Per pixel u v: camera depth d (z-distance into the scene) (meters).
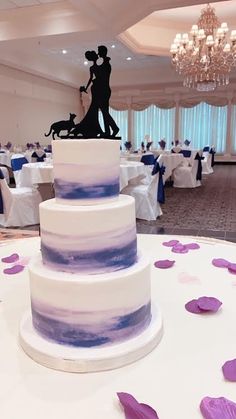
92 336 0.79
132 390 0.70
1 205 4.13
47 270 0.84
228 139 12.22
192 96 12.06
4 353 0.83
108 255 0.82
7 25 6.26
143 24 7.55
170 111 12.46
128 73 11.74
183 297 1.13
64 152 0.86
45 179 3.97
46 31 6.05
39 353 0.79
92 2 4.57
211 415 0.62
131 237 0.87
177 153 7.83
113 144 0.88
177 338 0.89
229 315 1.01
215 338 0.89
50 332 0.82
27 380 0.74
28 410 0.65
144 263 0.88
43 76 10.27
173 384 0.72
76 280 0.77
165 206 5.40
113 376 0.75
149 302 0.90
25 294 1.17
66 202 0.88
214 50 6.80
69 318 0.79
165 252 1.60
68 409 0.65
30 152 8.15
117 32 5.95
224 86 11.64
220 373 0.75
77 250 0.81
